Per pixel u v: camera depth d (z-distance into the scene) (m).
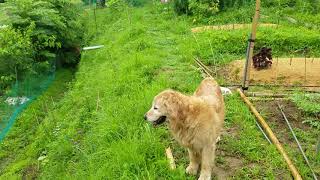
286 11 5.24
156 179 1.72
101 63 4.25
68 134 2.71
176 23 4.81
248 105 2.39
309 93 2.60
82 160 2.23
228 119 2.21
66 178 2.11
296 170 1.72
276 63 3.28
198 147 1.60
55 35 4.73
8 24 4.23
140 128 2.13
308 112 2.30
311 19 4.84
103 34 5.62
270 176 1.70
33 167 2.63
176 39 4.11
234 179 1.71
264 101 2.50
